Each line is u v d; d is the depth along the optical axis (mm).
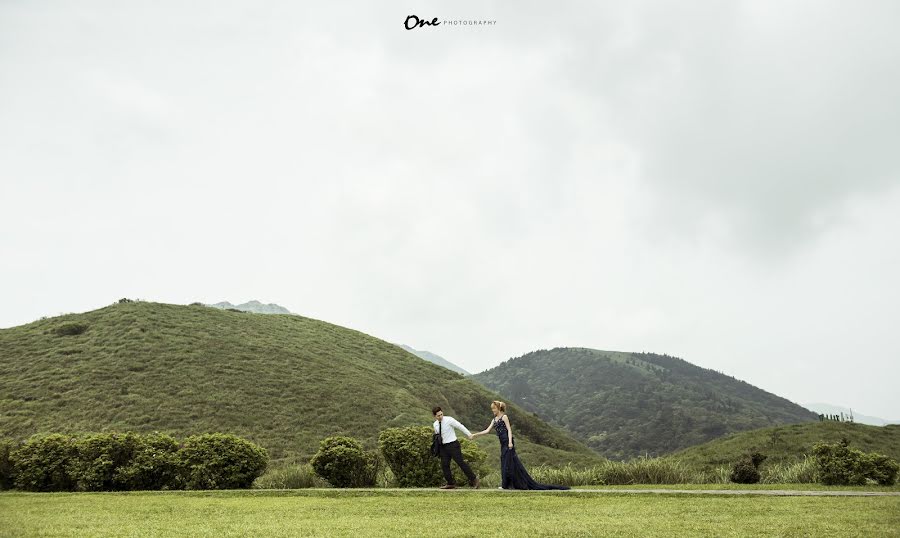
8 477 17062
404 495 12461
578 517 8469
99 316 62094
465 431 13656
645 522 7812
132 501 11922
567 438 73062
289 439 41844
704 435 158750
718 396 196750
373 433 46469
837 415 41656
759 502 10133
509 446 13086
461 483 16734
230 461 17047
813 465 17422
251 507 10531
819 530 6949
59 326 57688
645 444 162625
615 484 17578
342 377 58094
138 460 16984
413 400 58562
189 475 16922
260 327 69688
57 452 17141
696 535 6711
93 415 40344
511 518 8469
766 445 37594
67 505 11172
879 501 10039
